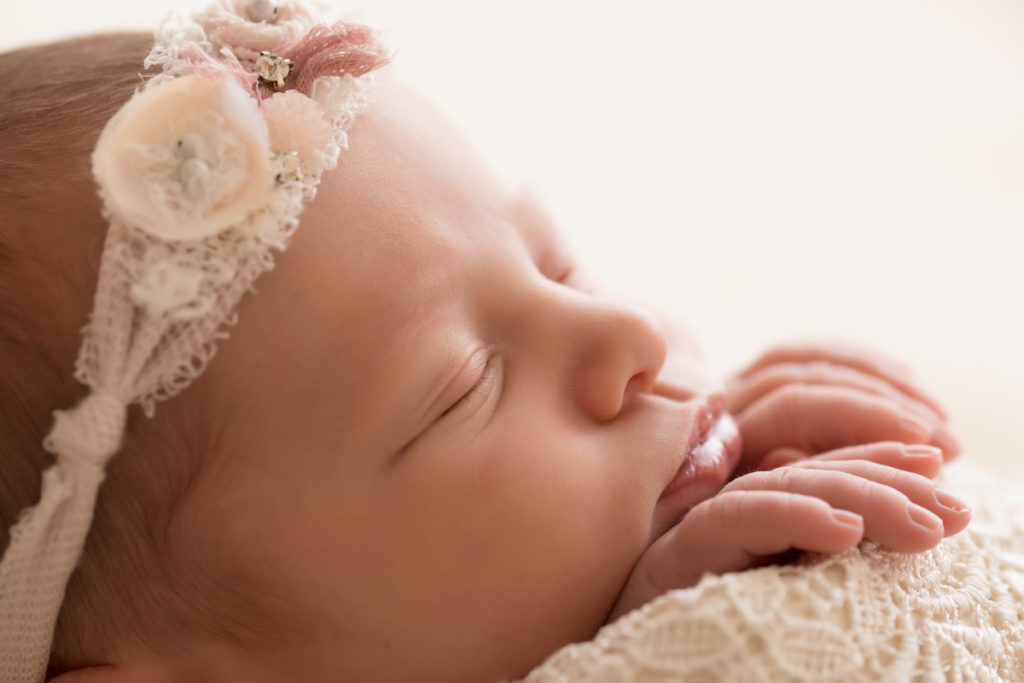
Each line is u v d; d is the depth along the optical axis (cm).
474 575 27
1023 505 31
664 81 47
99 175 26
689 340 32
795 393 31
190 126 26
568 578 27
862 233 43
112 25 43
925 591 27
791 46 48
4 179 27
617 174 44
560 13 48
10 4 43
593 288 31
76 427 26
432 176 28
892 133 46
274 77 28
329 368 27
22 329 27
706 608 25
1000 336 40
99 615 28
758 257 42
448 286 27
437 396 27
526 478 27
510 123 45
